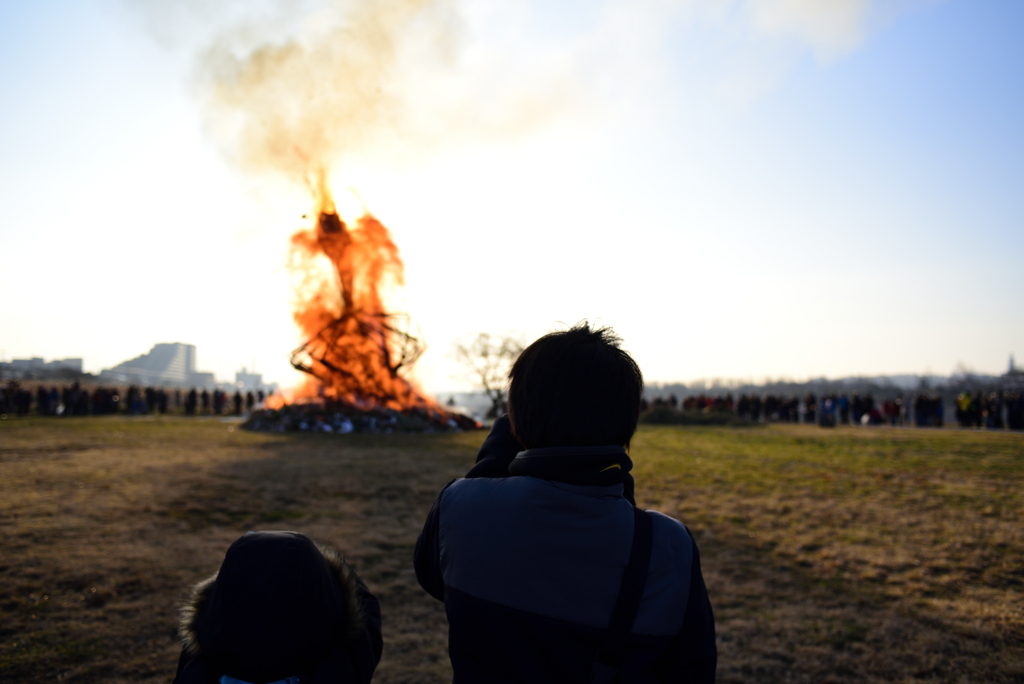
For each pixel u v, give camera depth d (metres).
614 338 1.55
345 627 1.70
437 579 1.46
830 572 6.43
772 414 37.31
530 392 1.42
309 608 1.57
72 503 8.55
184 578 5.78
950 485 11.24
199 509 8.52
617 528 1.26
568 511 1.27
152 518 7.92
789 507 9.36
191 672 1.53
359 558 6.62
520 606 1.23
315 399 27.98
